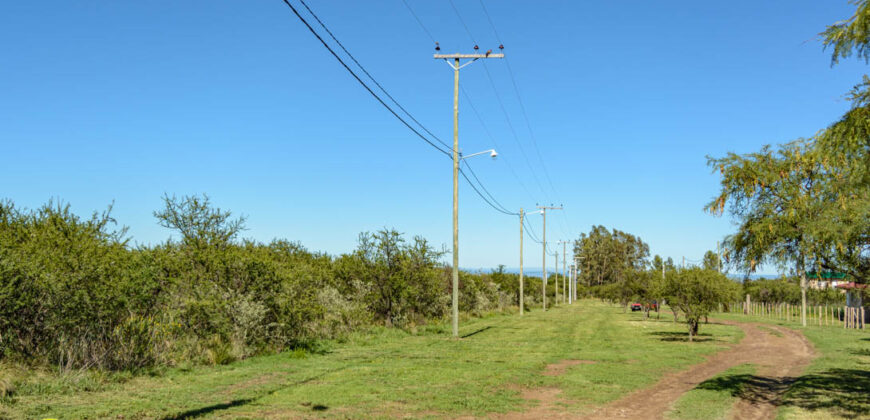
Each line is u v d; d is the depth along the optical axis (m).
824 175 9.75
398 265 29.94
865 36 6.08
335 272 29.47
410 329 28.72
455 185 26.95
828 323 42.66
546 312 59.31
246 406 9.91
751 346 25.11
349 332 24.39
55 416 8.41
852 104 6.73
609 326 37.34
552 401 11.50
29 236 13.83
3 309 11.16
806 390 12.55
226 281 17.97
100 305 12.37
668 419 9.98
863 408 10.43
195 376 13.02
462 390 12.20
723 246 11.25
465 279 44.06
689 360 19.08
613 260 142.38
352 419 9.23
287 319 18.95
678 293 27.61
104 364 12.43
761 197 10.63
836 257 9.70
